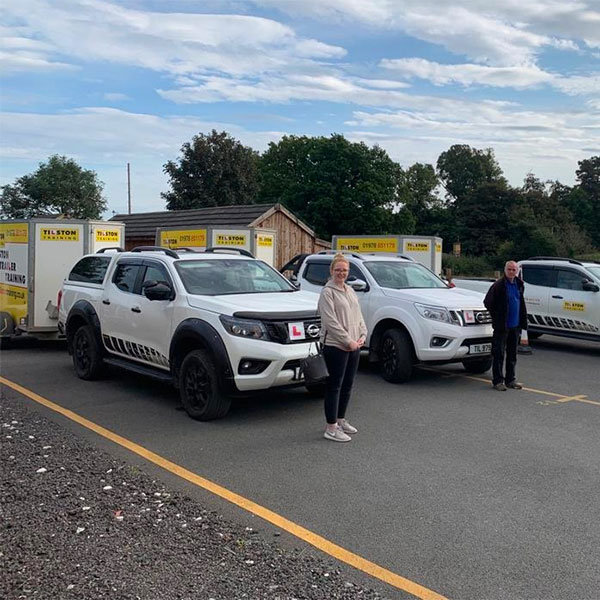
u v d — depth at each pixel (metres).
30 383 9.14
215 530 4.27
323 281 11.41
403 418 7.34
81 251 12.22
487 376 9.99
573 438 6.61
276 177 52.12
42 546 3.94
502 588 3.60
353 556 3.96
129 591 3.43
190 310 7.25
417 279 10.49
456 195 95.25
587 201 86.56
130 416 7.31
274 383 6.80
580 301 13.05
